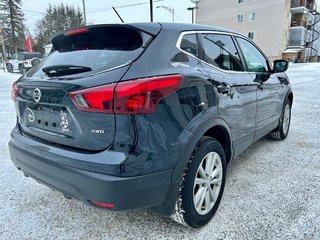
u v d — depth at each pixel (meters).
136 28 1.94
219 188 2.34
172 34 2.05
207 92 2.08
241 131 2.67
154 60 1.83
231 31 2.86
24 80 2.26
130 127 1.66
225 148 2.52
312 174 3.07
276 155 3.64
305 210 2.37
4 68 26.62
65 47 2.39
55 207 2.49
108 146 1.70
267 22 34.00
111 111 1.64
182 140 1.86
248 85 2.72
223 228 2.16
